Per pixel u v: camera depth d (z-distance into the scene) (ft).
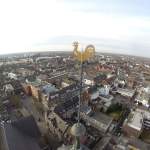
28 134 138.72
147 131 229.04
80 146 44.98
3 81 390.01
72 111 234.58
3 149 121.08
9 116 233.14
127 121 228.43
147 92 377.30
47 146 162.91
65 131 169.68
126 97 348.18
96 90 333.83
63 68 617.62
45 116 217.56
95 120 224.74
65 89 312.29
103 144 184.03
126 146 181.78
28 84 333.83
